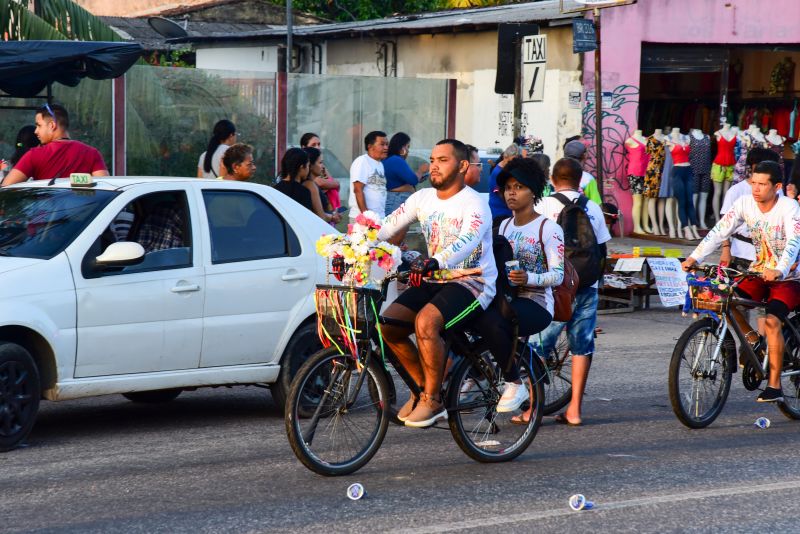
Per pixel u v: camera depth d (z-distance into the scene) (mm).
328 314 8008
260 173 21391
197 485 8023
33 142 15164
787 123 30203
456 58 29250
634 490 8070
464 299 8203
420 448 9367
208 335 9711
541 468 8711
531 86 16047
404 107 22766
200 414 10781
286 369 10258
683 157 27047
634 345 15203
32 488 7898
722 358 10398
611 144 27375
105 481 8117
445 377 8578
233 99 20859
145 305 9336
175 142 20391
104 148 19703
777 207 10172
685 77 30203
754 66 30594
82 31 19656
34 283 8820
